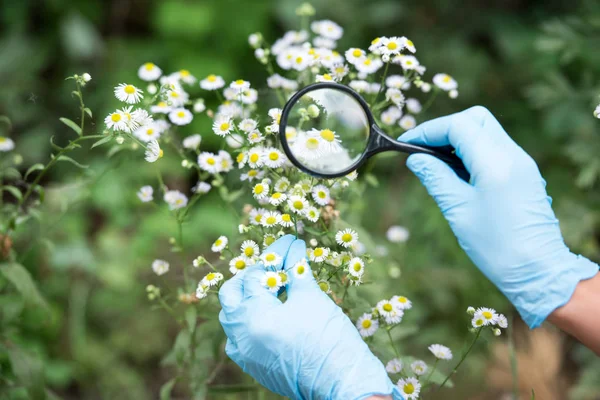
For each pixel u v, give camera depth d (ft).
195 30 5.17
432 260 4.22
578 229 4.16
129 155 2.93
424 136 2.63
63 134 4.84
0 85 4.89
